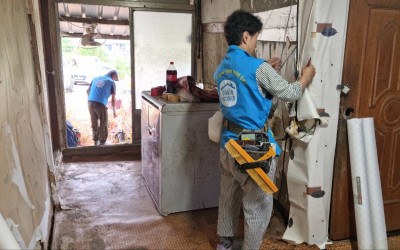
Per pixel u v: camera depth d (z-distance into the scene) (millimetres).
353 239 2328
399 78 2158
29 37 2400
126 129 5289
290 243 2262
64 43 5129
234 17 1779
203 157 2662
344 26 1965
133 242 2289
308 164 2102
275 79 1687
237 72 1721
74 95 5355
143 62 4023
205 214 2693
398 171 2338
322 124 2045
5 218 1364
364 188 2094
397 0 2012
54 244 2207
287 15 2311
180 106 2506
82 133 5129
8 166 1525
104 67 5391
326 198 2205
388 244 2316
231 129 1839
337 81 2031
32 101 2303
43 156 2441
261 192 1844
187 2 4008
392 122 2229
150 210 2736
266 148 1737
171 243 2299
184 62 4152
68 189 3082
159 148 2590
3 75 1618
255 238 1921
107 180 3318
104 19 4414
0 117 1493
